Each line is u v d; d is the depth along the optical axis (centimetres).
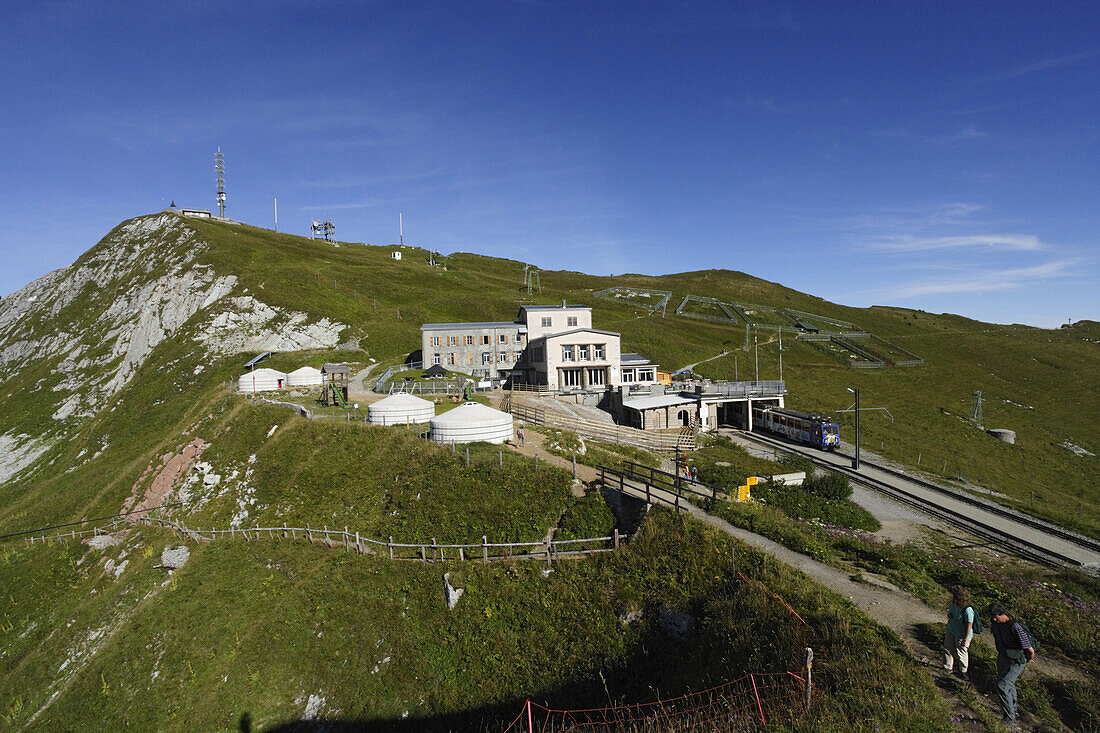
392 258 17025
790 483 3988
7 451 7162
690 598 1912
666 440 5184
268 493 3744
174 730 2172
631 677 1825
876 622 1534
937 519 3647
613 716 1688
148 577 3209
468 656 2072
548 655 1980
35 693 2742
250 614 2605
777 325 13488
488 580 2288
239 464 4291
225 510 3753
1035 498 5359
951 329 15475
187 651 2500
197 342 8438
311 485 3606
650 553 2181
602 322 11612
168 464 4831
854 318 15775
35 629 3266
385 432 3938
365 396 6022
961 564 2428
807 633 1482
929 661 1334
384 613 2347
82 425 7462
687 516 2305
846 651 1371
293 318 9206
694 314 13712
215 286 9825
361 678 2150
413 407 4394
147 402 7306
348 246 19000
